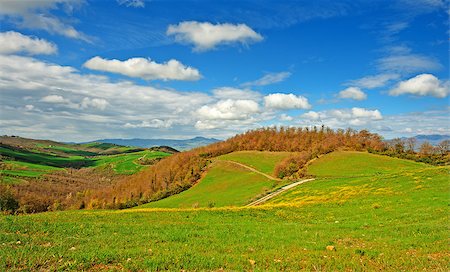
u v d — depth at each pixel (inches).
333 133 6294.3
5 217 1027.9
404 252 688.4
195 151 6894.7
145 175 6274.6
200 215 1269.7
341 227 1011.3
